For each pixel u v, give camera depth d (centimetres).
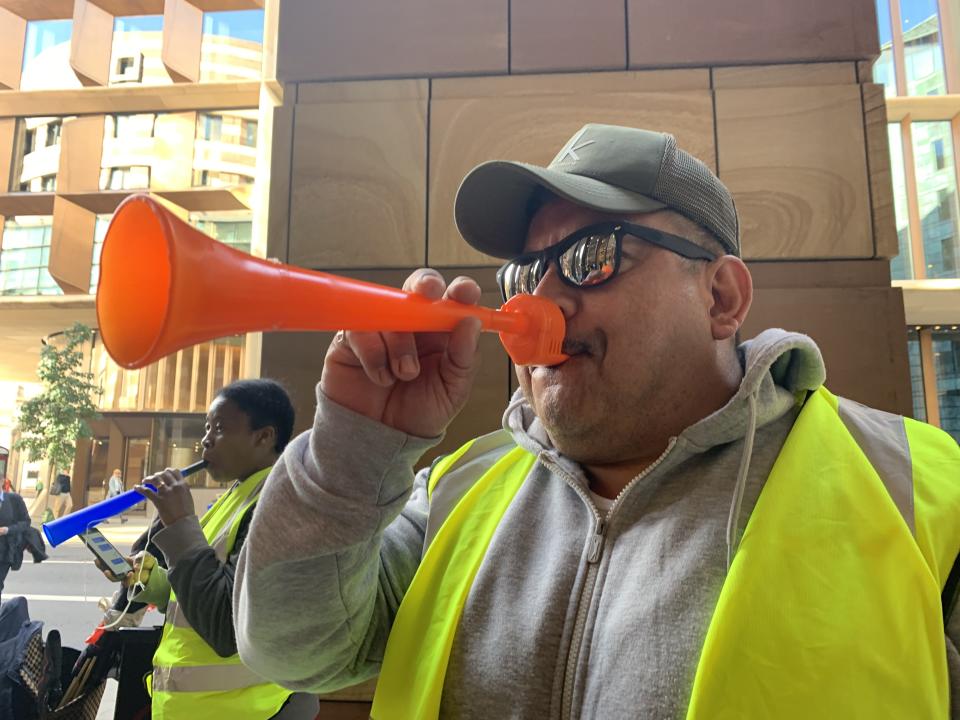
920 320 1081
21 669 239
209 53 1430
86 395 1514
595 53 344
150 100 1434
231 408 227
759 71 337
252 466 226
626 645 85
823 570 79
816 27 336
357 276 338
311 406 319
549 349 92
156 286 55
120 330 56
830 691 72
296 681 106
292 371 323
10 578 878
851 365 308
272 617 94
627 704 81
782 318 313
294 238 342
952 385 1091
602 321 94
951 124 1002
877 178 323
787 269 321
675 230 98
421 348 91
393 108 348
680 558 88
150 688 219
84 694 242
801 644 75
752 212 325
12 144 1516
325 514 88
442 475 128
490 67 348
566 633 92
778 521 83
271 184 348
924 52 1014
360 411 90
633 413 96
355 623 102
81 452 1586
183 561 178
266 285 61
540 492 113
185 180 1446
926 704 71
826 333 311
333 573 92
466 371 88
